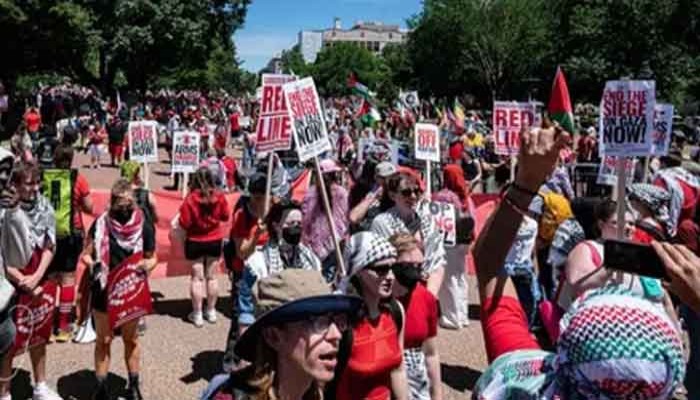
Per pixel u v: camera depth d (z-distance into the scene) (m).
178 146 12.96
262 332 2.27
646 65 48.72
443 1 72.81
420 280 4.49
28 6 38.19
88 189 7.83
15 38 40.25
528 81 71.00
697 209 5.73
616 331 1.57
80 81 51.84
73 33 41.44
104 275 5.83
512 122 10.57
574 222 5.46
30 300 5.67
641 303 1.64
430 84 76.38
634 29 48.97
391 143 18.84
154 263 6.12
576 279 4.00
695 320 5.00
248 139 21.56
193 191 8.43
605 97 5.99
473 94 76.12
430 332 4.50
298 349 2.22
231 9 52.97
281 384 2.27
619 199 4.33
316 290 2.33
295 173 12.70
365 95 28.27
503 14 70.81
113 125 25.92
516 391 1.77
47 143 15.20
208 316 8.66
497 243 1.96
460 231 8.49
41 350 5.94
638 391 1.54
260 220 6.22
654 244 1.70
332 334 2.25
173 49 49.94
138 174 8.67
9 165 4.79
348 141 23.19
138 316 5.94
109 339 5.93
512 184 1.90
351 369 3.64
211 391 2.30
